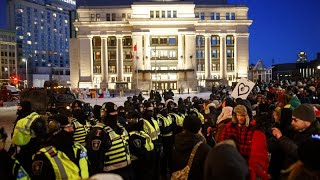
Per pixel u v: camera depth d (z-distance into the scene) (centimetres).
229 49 10006
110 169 703
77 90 6894
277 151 592
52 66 18850
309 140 370
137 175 854
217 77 9981
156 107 1434
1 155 483
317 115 768
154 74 9088
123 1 10719
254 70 9144
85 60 9769
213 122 1155
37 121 706
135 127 873
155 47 8788
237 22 9762
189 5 9400
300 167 373
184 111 1353
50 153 533
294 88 1894
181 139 569
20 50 17300
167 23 9306
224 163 349
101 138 680
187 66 9288
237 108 643
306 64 13850
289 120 698
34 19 18238
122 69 9819
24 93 1277
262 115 830
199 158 541
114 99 6203
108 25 9712
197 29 9781
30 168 656
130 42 9894
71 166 540
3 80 14175
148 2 9438
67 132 554
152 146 875
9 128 2530
